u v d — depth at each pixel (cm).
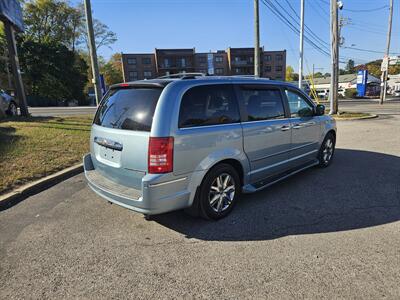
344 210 389
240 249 304
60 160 608
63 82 4241
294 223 357
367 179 513
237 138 374
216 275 263
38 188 486
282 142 455
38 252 305
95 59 1102
